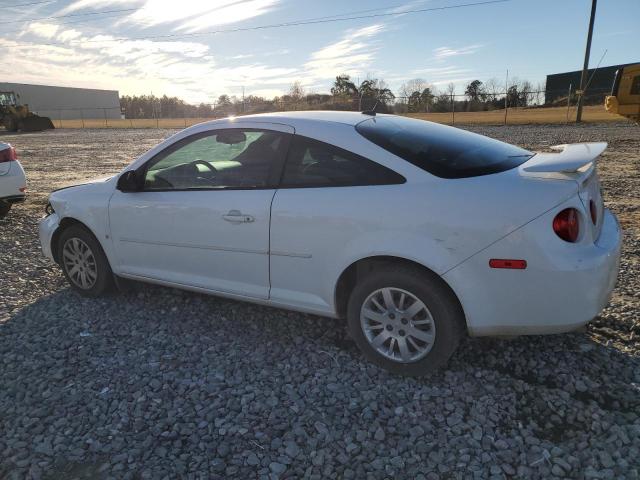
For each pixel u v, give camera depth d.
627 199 7.81
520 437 2.66
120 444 2.70
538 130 21.11
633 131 19.14
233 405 3.00
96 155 18.31
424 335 3.12
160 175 4.09
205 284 3.93
